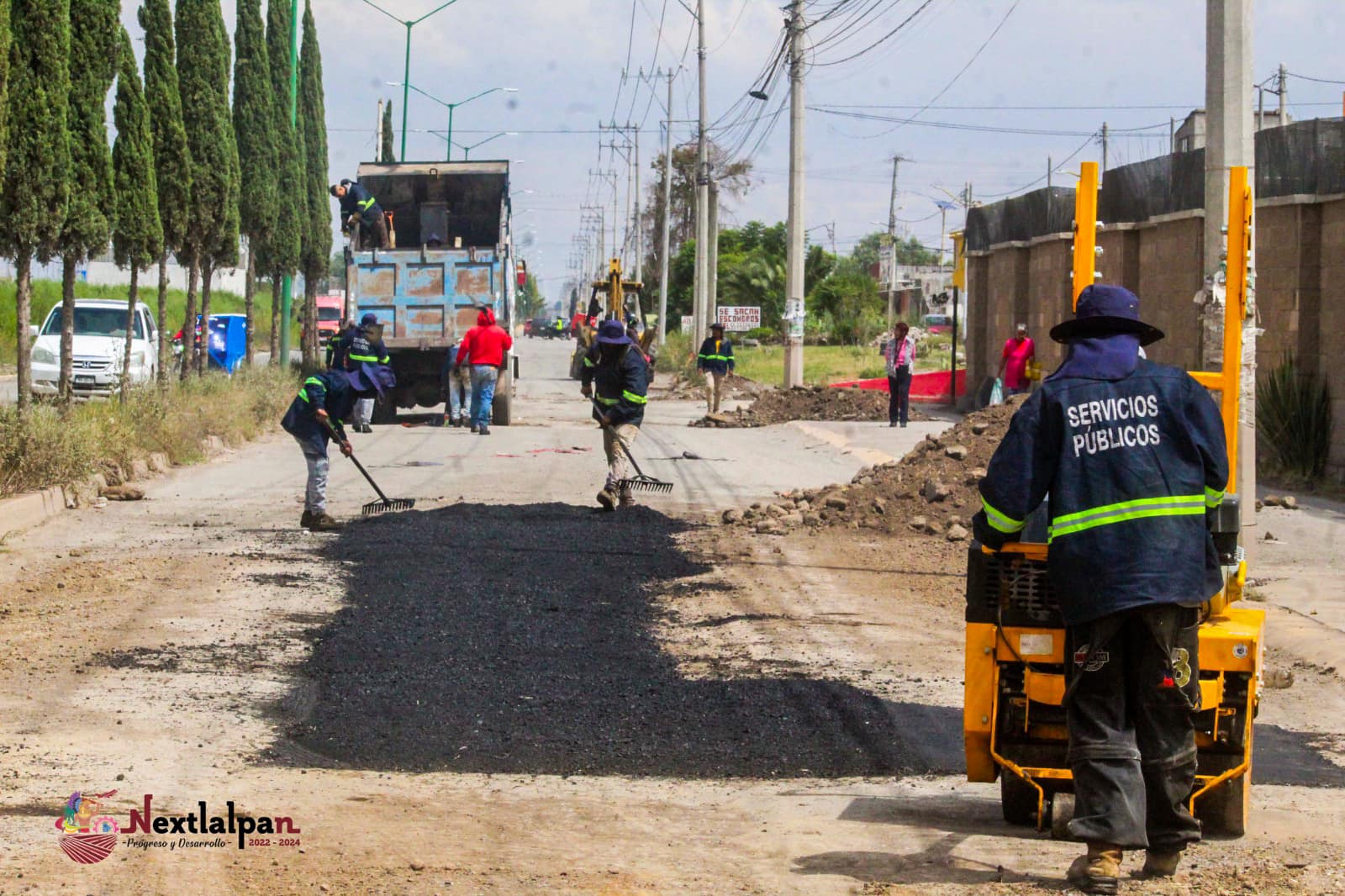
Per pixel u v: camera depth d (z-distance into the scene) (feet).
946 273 568.82
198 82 145.79
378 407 168.45
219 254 154.40
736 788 39.86
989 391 198.39
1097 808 28.76
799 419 183.01
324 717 46.42
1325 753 44.39
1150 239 147.33
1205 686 32.22
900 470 94.53
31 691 47.78
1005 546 32.32
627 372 93.30
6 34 85.30
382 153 340.80
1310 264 110.01
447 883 29.86
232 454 128.57
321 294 370.53
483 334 153.07
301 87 232.73
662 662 54.95
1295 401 109.09
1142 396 29.37
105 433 106.01
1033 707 33.55
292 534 82.02
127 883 29.37
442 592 66.08
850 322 463.01
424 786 39.22
